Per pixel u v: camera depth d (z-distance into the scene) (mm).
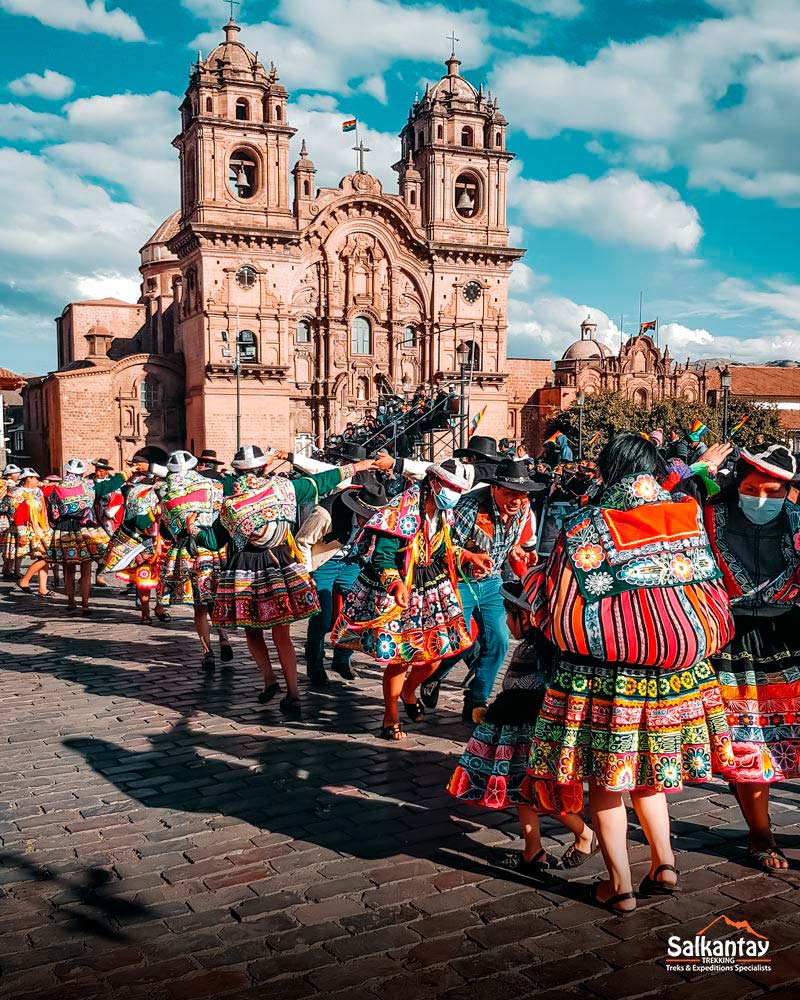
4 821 5336
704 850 4750
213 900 4285
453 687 8539
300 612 7438
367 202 58938
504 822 5219
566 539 3889
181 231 55094
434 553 6484
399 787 5832
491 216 62625
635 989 3488
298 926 4008
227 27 56156
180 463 9484
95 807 5543
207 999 3453
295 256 56594
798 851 4723
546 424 76688
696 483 5230
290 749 6668
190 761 6414
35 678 9070
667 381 81625
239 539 7605
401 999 3436
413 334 61656
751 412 68250
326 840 4984
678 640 3648
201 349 55062
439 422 36250
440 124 61250
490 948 3799
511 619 4645
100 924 4066
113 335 69125
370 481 8555
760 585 4426
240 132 55094
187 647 10734
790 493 4555
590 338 86000
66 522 13211
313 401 58906
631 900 4062
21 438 76562
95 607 14023
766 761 4316
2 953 3826
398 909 4156
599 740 3816
